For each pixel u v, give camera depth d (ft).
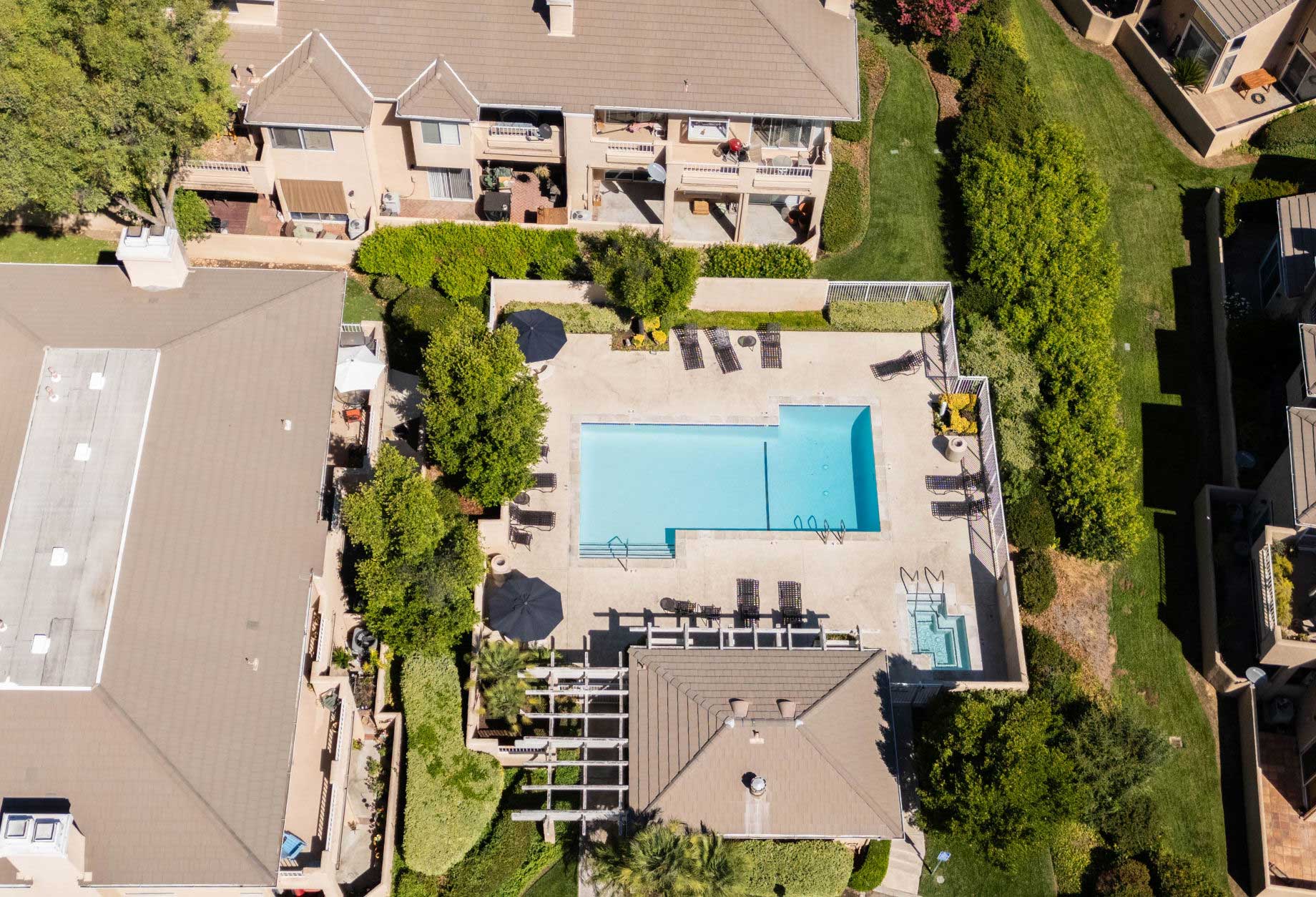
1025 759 127.13
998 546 153.89
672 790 126.11
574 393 162.50
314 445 130.62
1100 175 190.39
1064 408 163.02
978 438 161.68
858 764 128.77
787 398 164.04
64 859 104.83
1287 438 151.23
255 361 134.10
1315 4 188.55
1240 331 170.50
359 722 136.26
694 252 162.09
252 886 109.19
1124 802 141.28
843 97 166.50
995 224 176.14
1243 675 151.33
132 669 114.62
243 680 116.98
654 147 168.76
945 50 194.39
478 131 167.02
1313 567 151.02
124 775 110.83
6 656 113.80
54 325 132.46
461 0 165.58
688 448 162.40
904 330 171.01
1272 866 142.00
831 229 176.86
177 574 119.96
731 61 166.40
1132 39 202.49
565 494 154.10
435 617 132.57
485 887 128.77
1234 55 193.47
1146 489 164.45
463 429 140.97
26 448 124.26
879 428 162.20
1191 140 196.13
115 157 142.10
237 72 161.89
